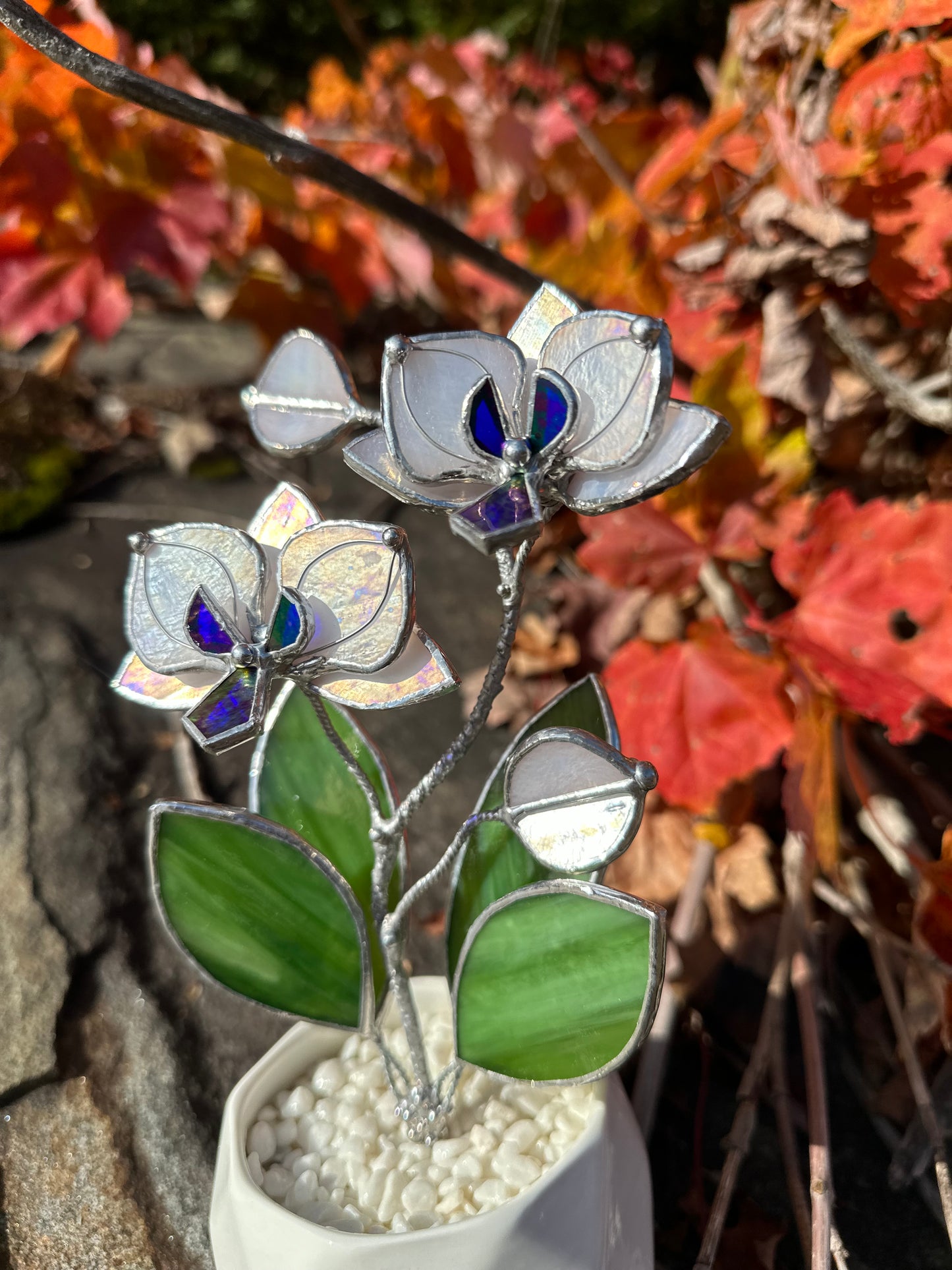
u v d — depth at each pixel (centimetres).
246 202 43
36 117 32
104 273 37
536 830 16
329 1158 20
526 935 17
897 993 28
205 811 17
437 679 15
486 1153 20
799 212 29
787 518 30
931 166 27
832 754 27
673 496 31
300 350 17
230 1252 19
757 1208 24
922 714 29
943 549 27
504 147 46
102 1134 24
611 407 15
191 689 16
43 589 41
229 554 16
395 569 15
